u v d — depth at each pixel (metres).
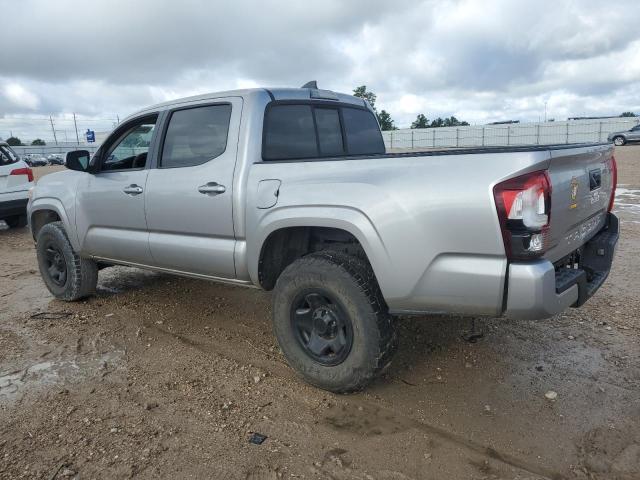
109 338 4.39
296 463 2.71
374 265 3.00
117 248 4.64
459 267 2.75
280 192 3.38
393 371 3.69
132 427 3.05
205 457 2.76
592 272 3.53
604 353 3.88
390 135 59.06
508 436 2.93
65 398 3.39
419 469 2.66
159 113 4.29
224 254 3.78
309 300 3.37
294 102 4.07
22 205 9.70
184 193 3.94
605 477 2.59
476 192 2.66
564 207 2.89
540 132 50.03
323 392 3.42
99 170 4.78
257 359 3.94
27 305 5.33
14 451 2.83
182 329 4.57
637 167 18.42
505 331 4.30
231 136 3.75
